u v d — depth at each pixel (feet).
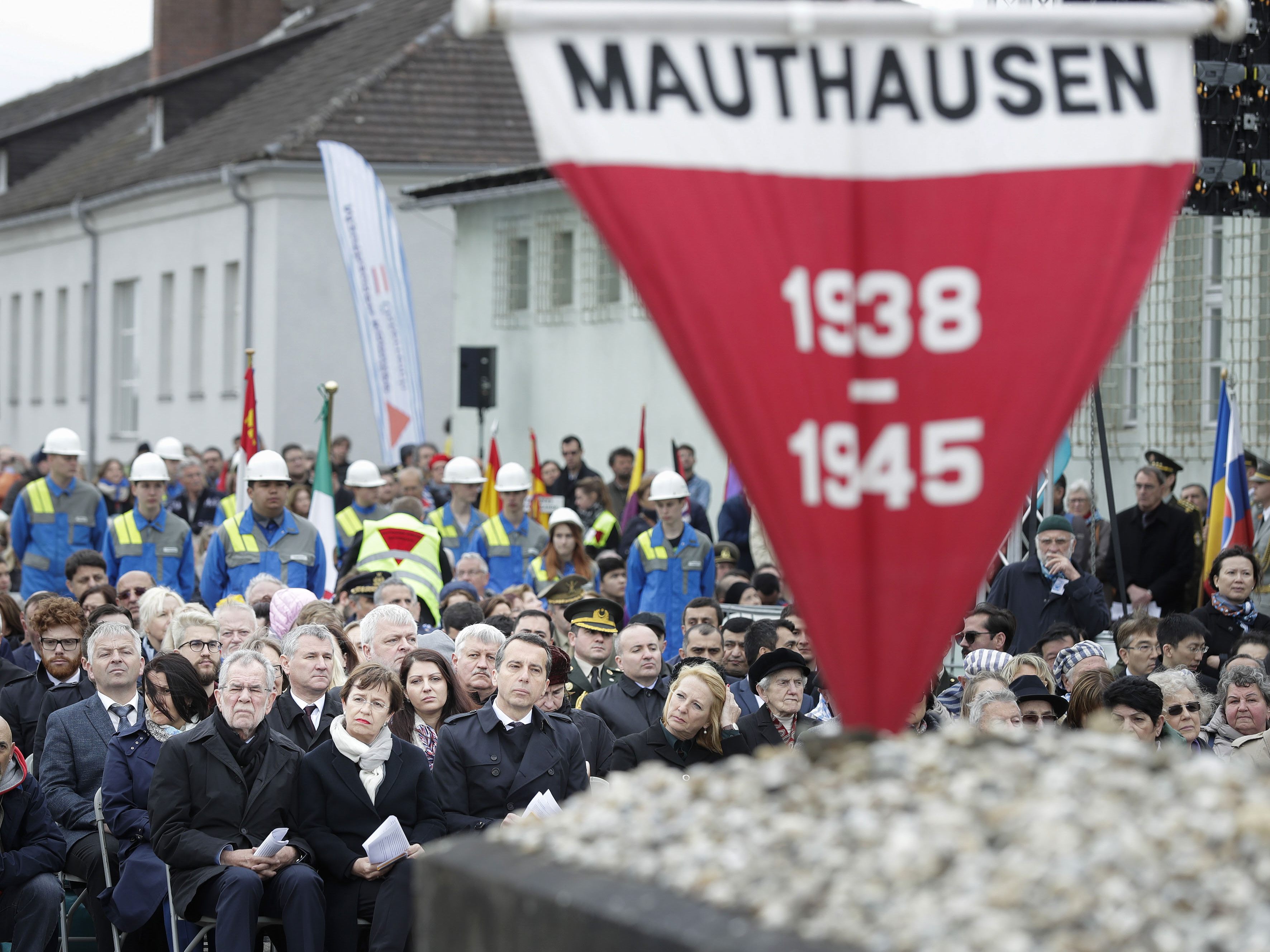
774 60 14.35
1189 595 60.70
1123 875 11.23
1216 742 38.40
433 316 148.15
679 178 14.21
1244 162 53.83
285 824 35.24
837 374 14.28
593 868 12.71
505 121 151.23
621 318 111.34
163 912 35.32
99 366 187.01
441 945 13.60
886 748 13.48
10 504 91.97
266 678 35.68
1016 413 14.29
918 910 10.92
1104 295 14.38
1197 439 72.74
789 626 46.62
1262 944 10.71
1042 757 13.29
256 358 151.23
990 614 46.83
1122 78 14.57
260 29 201.98
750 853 12.22
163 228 171.32
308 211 148.36
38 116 257.96
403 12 167.43
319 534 64.64
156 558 69.92
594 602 48.21
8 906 35.73
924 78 14.43
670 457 106.63
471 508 78.28
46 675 45.21
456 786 36.50
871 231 14.33
